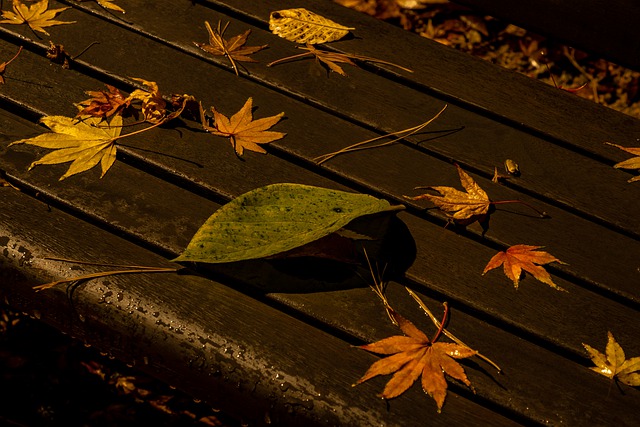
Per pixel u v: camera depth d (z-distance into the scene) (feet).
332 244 4.08
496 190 4.25
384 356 3.96
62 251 4.04
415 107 4.40
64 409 4.91
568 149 4.37
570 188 4.28
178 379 4.00
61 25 4.45
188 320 3.97
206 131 4.27
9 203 4.10
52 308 4.04
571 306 4.07
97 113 4.26
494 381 3.94
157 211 4.12
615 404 3.94
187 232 4.09
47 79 4.34
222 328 3.96
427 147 4.31
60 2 4.52
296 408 3.91
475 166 4.29
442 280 4.07
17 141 4.20
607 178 4.31
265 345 3.95
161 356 3.99
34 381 4.96
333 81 4.42
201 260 3.95
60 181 4.14
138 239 4.07
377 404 3.90
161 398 4.97
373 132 4.33
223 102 4.33
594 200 4.26
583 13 4.63
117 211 4.10
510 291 4.08
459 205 4.19
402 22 6.48
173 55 4.42
